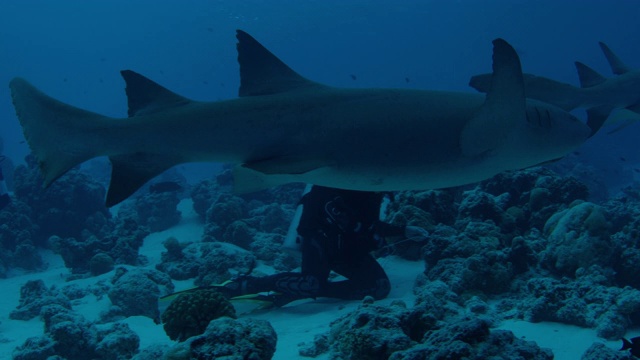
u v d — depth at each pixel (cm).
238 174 466
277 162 424
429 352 322
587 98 850
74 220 1561
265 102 439
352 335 386
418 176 442
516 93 391
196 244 1129
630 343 356
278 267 981
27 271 1353
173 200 1738
